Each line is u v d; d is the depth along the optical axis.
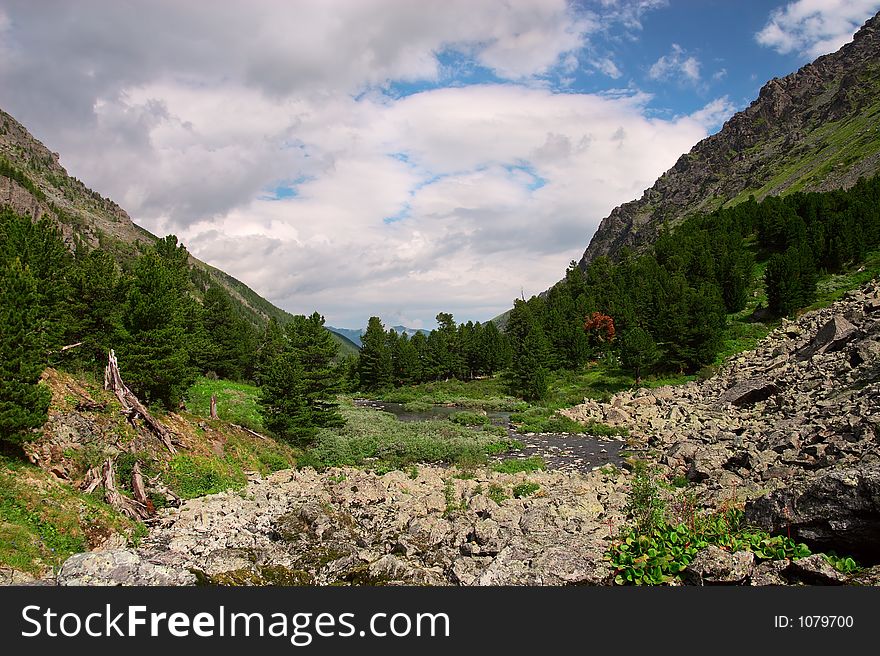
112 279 38.12
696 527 16.00
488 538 18.42
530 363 72.00
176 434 28.66
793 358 50.00
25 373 18.94
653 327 79.00
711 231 116.56
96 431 23.39
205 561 16.31
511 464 35.47
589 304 95.94
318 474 33.72
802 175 178.88
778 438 29.19
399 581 15.47
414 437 43.88
